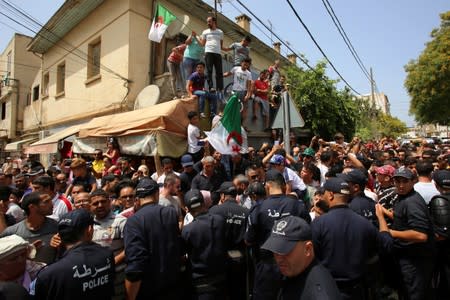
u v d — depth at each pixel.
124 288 2.82
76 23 12.84
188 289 3.04
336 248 2.45
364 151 8.88
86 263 2.08
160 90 9.02
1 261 1.90
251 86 8.80
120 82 10.17
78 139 8.78
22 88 19.66
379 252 2.78
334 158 5.54
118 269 2.79
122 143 6.96
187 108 6.93
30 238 2.82
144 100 8.88
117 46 10.41
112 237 3.11
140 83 10.14
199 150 6.48
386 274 3.46
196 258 2.96
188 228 3.02
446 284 3.26
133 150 6.58
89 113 11.71
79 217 2.20
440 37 19.83
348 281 2.41
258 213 3.04
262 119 9.66
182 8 11.49
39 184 3.89
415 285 2.97
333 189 2.63
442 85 19.36
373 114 23.22
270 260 2.88
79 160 5.07
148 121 6.39
